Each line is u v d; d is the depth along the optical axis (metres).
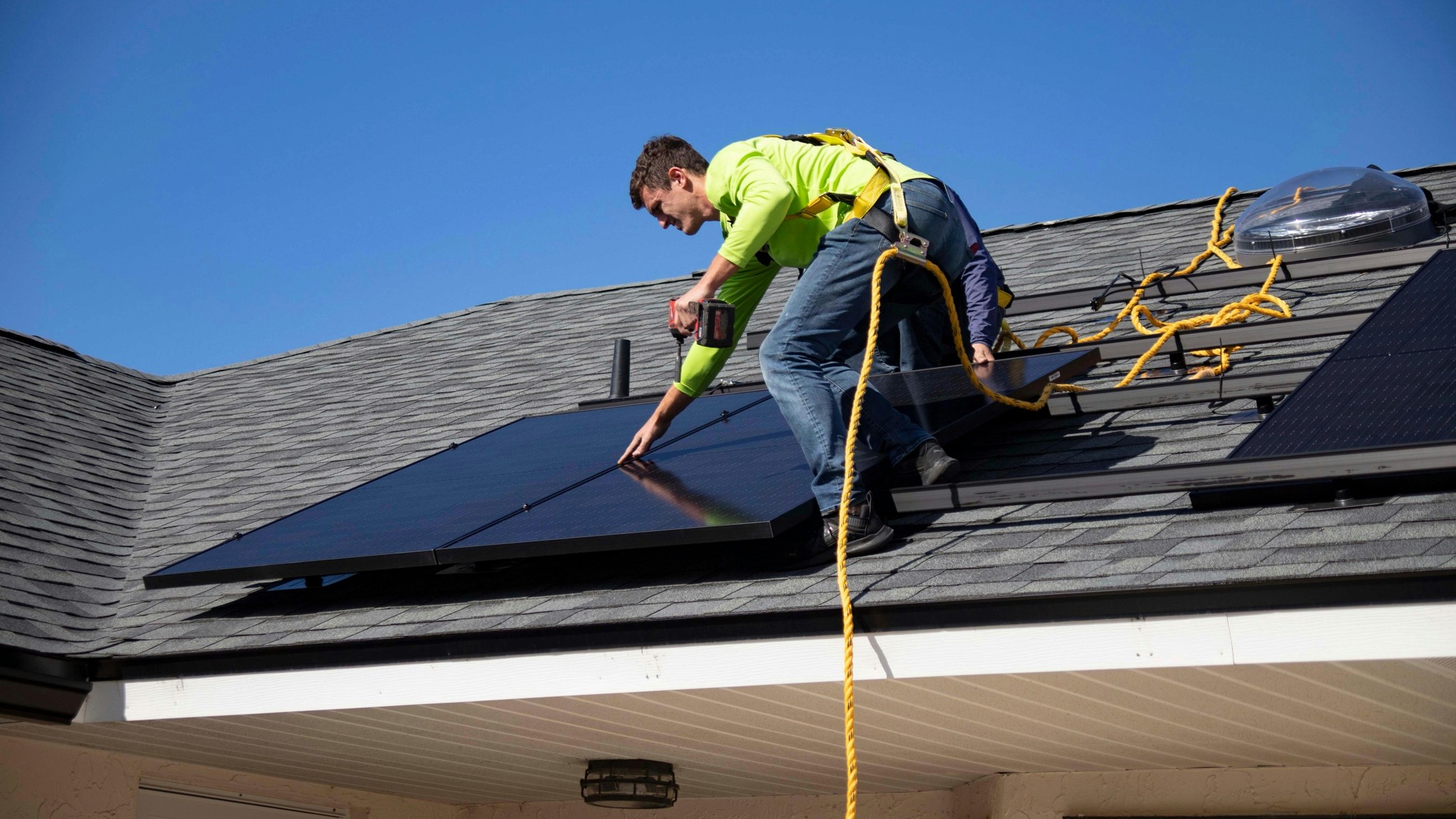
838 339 4.41
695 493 4.57
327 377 10.30
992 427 5.48
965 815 5.57
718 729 4.70
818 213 4.47
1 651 4.64
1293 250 6.70
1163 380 5.28
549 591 4.54
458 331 10.92
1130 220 9.41
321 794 6.40
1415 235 6.62
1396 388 4.00
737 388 6.87
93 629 5.49
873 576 3.99
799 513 4.11
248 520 7.08
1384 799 4.55
